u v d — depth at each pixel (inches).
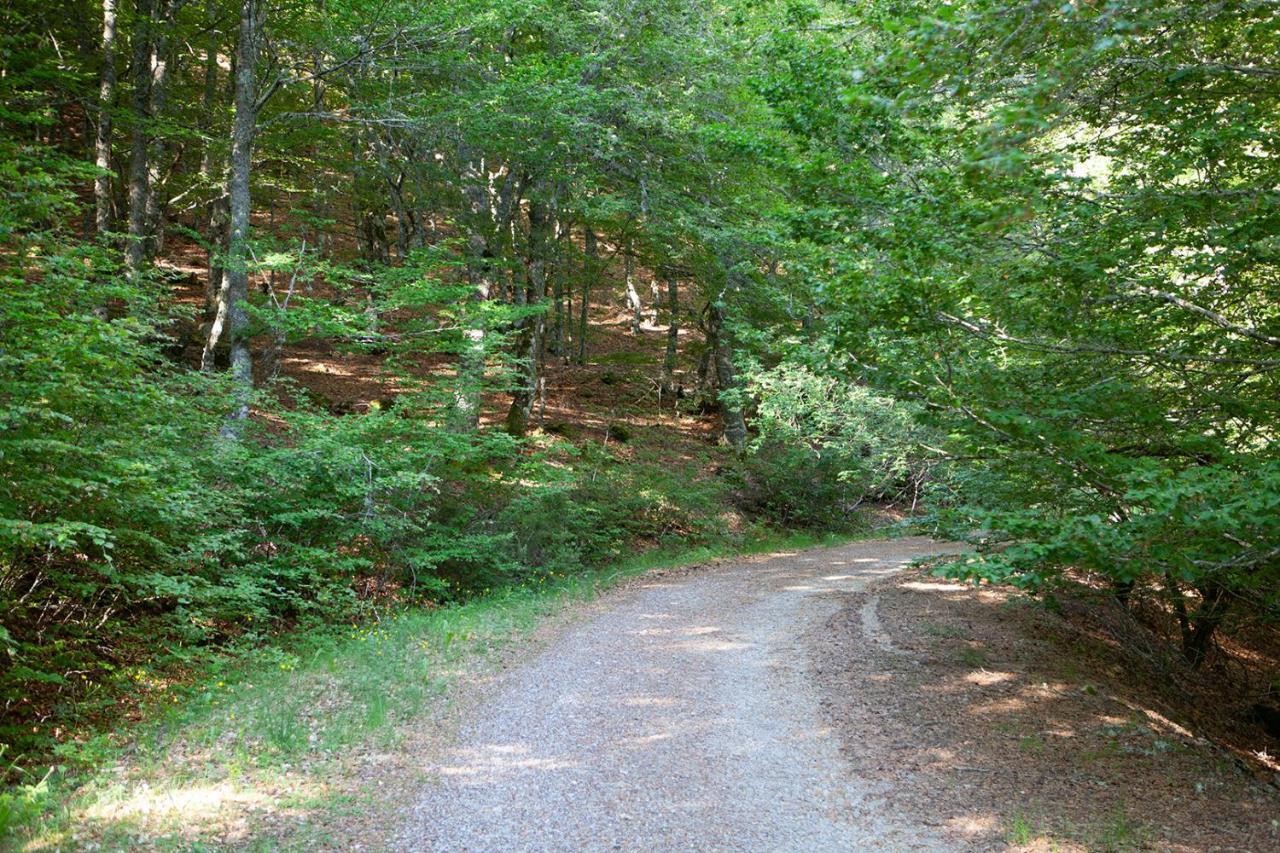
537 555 606.2
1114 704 358.3
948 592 565.6
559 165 705.6
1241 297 301.7
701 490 808.3
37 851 194.4
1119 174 349.4
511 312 581.0
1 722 296.7
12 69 585.3
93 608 382.3
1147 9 204.4
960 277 282.4
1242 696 497.4
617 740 292.5
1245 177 300.2
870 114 289.6
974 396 287.3
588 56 633.0
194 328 857.5
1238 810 257.6
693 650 418.3
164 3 738.2
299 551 452.4
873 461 805.9
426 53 644.7
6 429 259.4
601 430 969.5
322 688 334.3
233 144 600.1
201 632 379.6
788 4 398.9
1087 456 255.4
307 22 649.6
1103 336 295.3
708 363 1186.6
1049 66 217.5
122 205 927.7
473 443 586.9
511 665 382.3
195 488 373.7
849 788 258.2
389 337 598.5
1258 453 279.9
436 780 254.4
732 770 269.3
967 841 225.0
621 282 1540.4
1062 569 268.2
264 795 236.7
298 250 627.2
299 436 520.1
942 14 183.8
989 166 173.3
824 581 621.3
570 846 215.3
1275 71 246.2
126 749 275.6
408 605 519.8
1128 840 228.7
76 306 359.3
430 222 969.5
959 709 335.9
